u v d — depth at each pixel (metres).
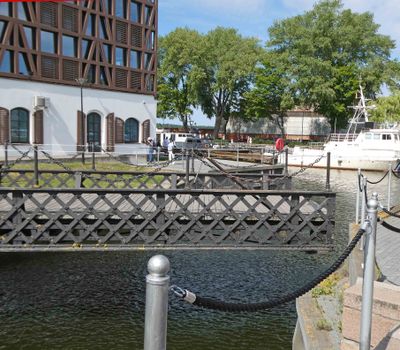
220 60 58.12
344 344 4.75
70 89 29.42
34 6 27.20
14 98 26.67
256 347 8.56
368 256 4.16
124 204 12.62
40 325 9.37
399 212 13.43
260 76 56.31
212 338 8.91
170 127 76.62
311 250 9.78
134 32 33.09
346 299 4.71
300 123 65.12
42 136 28.03
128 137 33.66
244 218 9.62
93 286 11.58
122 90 32.50
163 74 60.81
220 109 63.62
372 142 38.59
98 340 8.81
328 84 51.56
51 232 9.88
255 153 41.12
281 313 10.13
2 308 10.12
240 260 13.48
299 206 9.72
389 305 4.47
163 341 2.82
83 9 29.56
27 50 27.05
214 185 16.52
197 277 12.02
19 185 15.26
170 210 11.66
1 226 9.09
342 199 23.11
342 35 54.03
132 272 12.65
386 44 55.38
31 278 11.98
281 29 55.88
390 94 54.03
